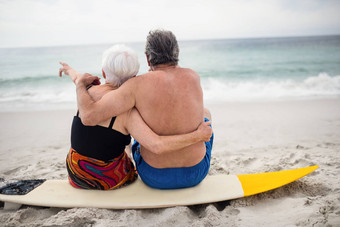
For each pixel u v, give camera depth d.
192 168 2.19
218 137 4.60
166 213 2.06
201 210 2.20
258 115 6.07
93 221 1.98
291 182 2.54
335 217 1.91
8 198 2.22
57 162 3.56
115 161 2.19
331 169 2.88
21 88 10.59
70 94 9.50
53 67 16.27
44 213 2.15
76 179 2.27
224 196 2.23
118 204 2.13
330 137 4.32
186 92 2.00
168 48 2.00
